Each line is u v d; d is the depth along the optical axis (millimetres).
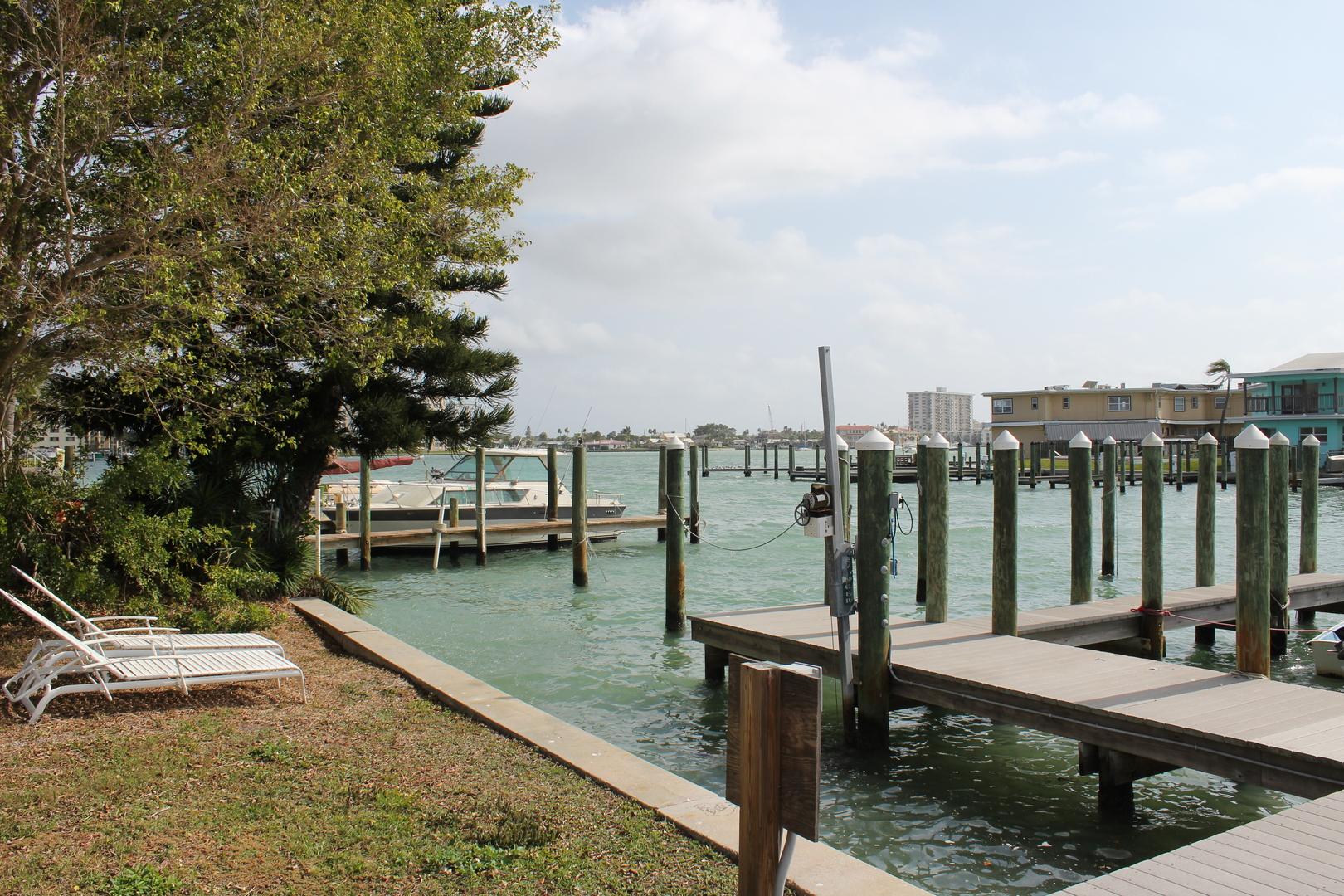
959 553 23562
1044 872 5891
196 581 11312
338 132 9977
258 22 8773
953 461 66938
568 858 4430
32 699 6977
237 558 11617
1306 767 5734
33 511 9211
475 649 12398
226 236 8969
